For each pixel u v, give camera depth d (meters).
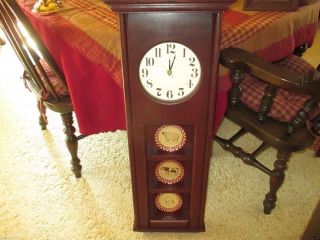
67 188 1.44
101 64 1.01
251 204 1.38
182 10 0.72
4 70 2.32
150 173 1.12
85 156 1.61
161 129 0.97
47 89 1.23
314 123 1.07
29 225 1.28
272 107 1.13
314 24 1.34
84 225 1.28
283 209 1.36
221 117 1.19
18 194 1.41
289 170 1.54
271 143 1.11
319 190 1.44
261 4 1.19
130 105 0.89
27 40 1.03
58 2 1.21
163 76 0.83
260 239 1.24
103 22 1.08
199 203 1.16
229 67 0.99
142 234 1.26
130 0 0.69
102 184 1.46
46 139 1.72
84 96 1.15
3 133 1.75
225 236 1.25
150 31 0.75
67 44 1.06
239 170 1.54
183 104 0.88
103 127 1.25
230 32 1.04
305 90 0.91
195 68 0.82
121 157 1.61
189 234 1.25
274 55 1.20
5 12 0.95
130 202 1.38
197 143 0.97
